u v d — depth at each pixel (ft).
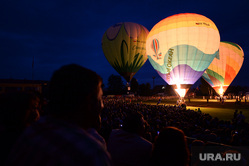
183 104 68.23
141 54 89.25
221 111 65.67
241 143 13.69
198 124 29.37
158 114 37.60
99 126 5.30
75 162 1.93
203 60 66.64
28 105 3.96
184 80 68.33
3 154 3.55
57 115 2.52
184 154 4.08
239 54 99.60
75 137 2.14
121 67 91.50
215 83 105.70
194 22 65.98
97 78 2.92
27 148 2.14
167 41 67.51
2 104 3.82
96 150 2.09
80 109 2.58
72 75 2.58
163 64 69.77
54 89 2.54
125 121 6.00
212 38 66.18
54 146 2.04
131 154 5.32
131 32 86.84
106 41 90.38
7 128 3.73
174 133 4.19
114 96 191.21
